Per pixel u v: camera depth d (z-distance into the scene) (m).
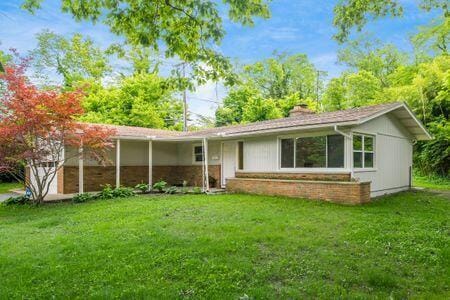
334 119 11.02
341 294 3.84
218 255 5.13
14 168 11.53
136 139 14.94
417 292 3.97
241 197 11.91
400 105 12.55
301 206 9.70
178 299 3.72
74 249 5.58
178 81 6.37
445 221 7.62
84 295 3.87
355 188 10.12
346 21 7.49
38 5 5.62
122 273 4.46
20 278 4.39
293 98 31.78
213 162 16.81
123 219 8.16
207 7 5.34
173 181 18.41
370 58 30.17
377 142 12.62
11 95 10.57
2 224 8.26
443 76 19.77
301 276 4.38
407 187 15.12
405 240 5.92
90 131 11.84
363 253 5.26
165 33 5.88
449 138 18.91
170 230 6.85
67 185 14.15
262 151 14.16
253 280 4.21
